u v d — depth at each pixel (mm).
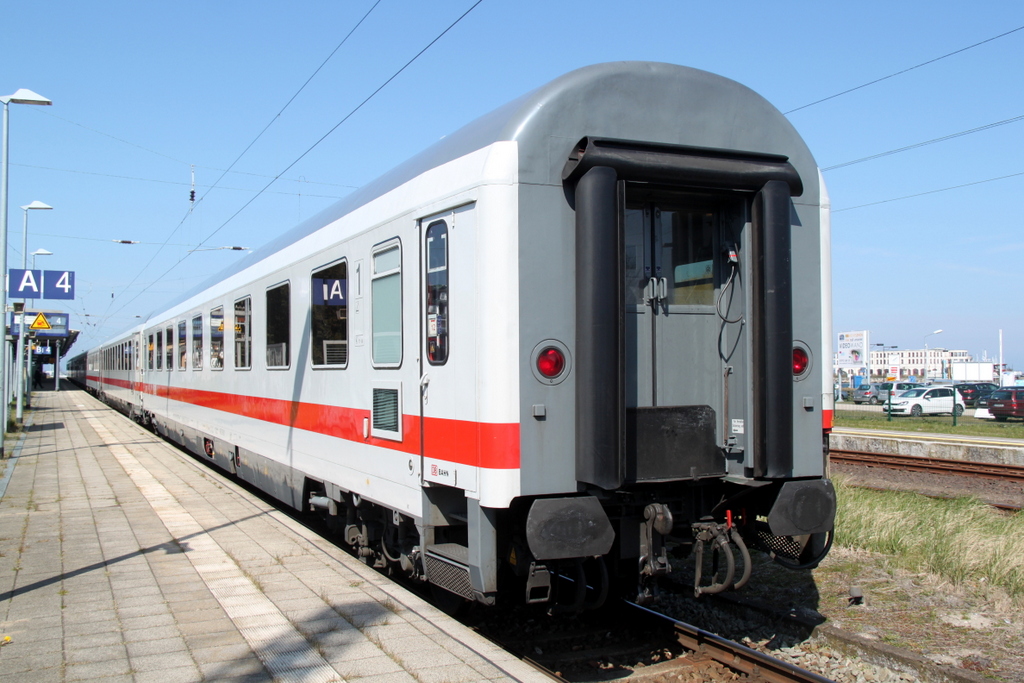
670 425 4773
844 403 42156
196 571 6406
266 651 4539
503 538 4855
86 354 56406
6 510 9336
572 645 5445
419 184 5281
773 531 4770
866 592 6422
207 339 12203
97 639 4762
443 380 4898
